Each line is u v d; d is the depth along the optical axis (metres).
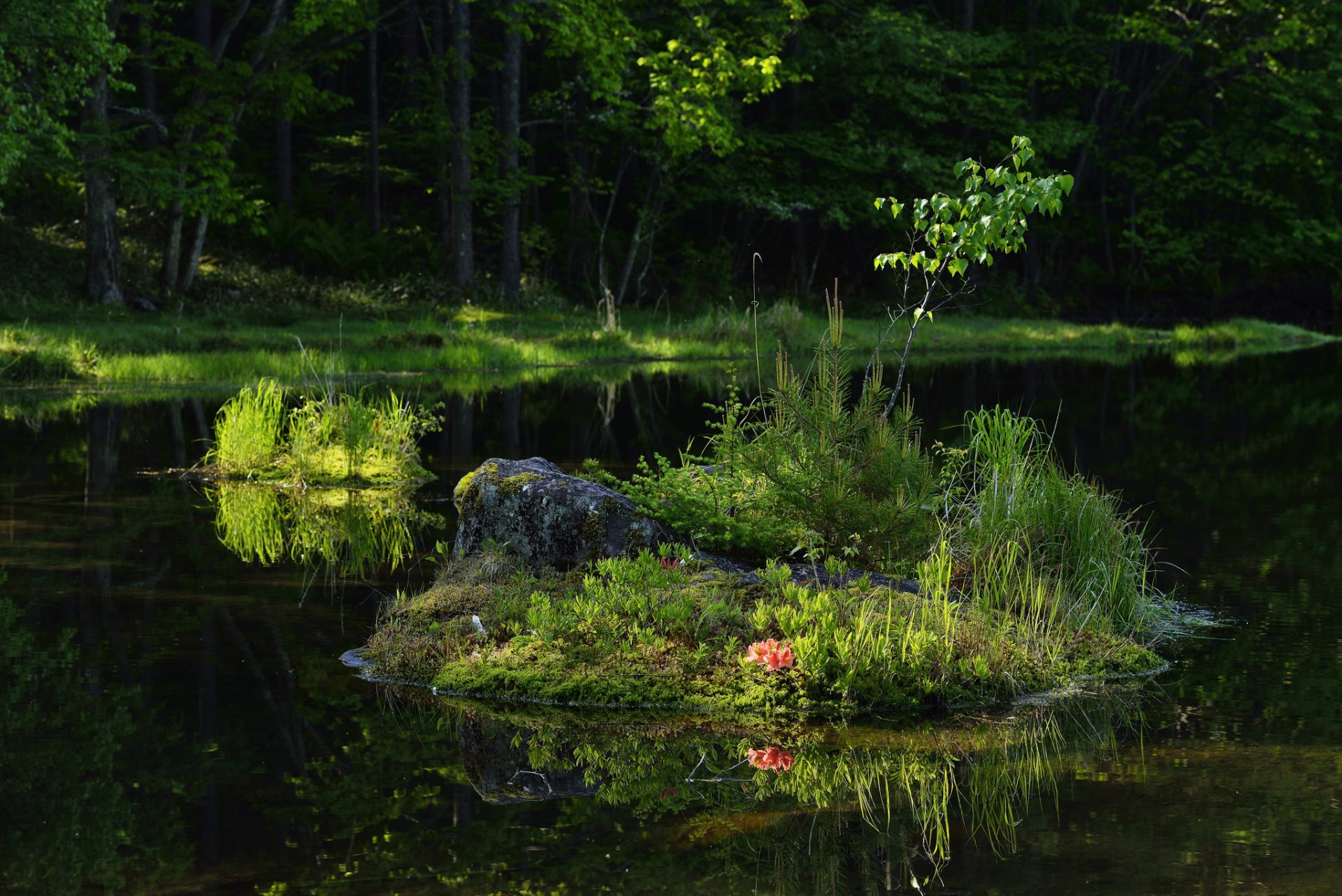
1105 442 13.62
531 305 33.25
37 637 6.20
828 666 5.37
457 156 32.88
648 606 5.89
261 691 5.42
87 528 9.02
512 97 33.44
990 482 7.48
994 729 5.00
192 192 27.36
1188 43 41.44
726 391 19.83
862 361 25.33
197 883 3.55
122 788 4.30
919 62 39.12
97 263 27.73
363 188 41.53
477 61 43.00
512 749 4.74
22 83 22.61
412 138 37.00
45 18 21.61
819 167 39.81
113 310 27.05
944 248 7.74
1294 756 4.63
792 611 5.70
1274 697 5.38
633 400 18.30
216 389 19.11
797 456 7.15
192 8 43.66
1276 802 4.16
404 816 4.07
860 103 40.78
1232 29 43.06
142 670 5.70
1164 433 14.35
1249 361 26.75
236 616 6.68
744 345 27.73
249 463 11.66
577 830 3.95
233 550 8.31
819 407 7.18
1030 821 4.02
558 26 30.77
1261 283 47.44
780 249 44.16
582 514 6.81
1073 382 21.11
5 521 9.25
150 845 3.81
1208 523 9.14
